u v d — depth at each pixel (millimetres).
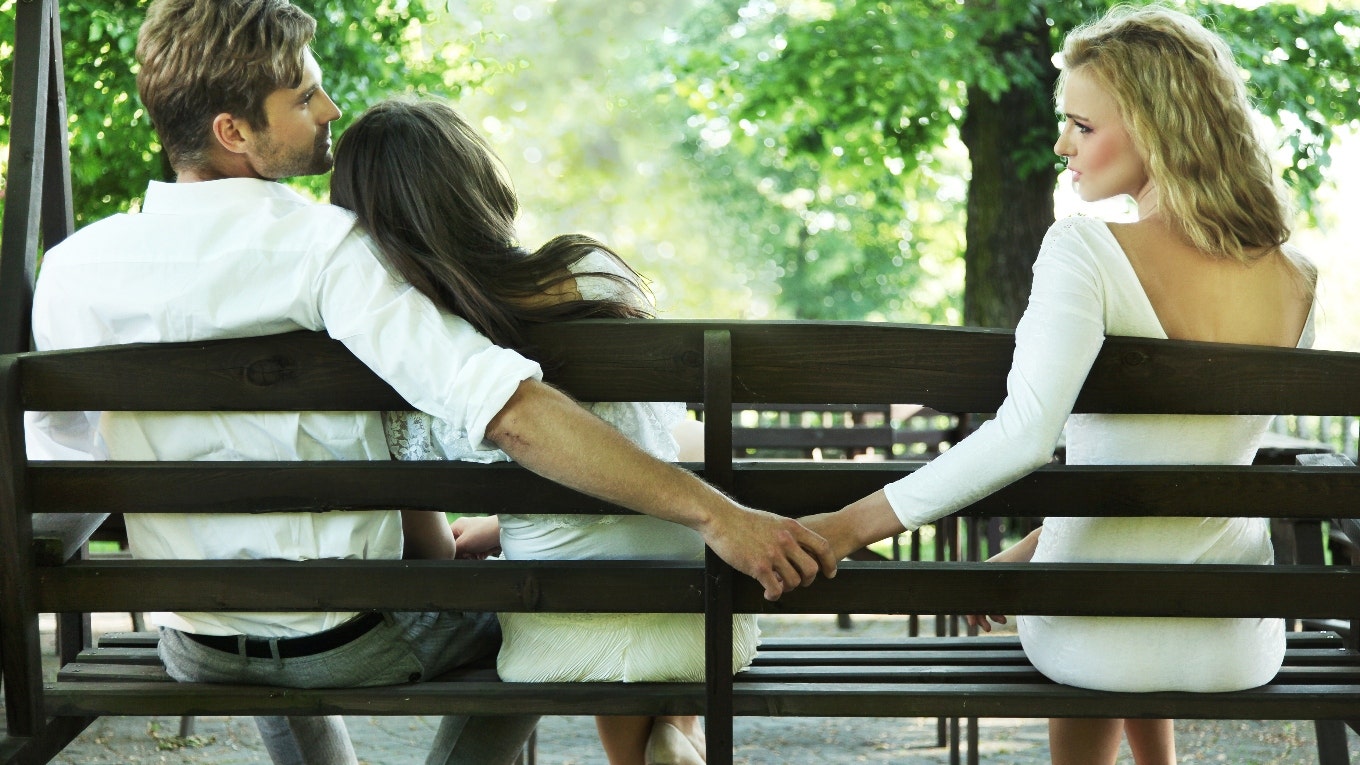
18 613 2051
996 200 9648
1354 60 9406
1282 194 2135
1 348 2193
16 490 2035
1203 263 2125
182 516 2189
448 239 2072
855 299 25391
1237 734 4465
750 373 2070
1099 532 2189
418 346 1961
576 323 2047
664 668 2201
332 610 2076
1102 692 2164
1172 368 2057
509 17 21625
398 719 4707
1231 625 2164
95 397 2049
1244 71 9070
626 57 22797
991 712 2146
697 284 26172
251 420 2137
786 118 11312
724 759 2074
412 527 2514
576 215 25844
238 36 2164
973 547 4043
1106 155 2191
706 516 1940
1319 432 9414
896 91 10016
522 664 2229
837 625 6297
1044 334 2004
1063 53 2264
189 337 2066
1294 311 2201
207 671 2221
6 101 6992
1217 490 2084
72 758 4004
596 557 2207
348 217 2062
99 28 6855
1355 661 2381
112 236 2096
